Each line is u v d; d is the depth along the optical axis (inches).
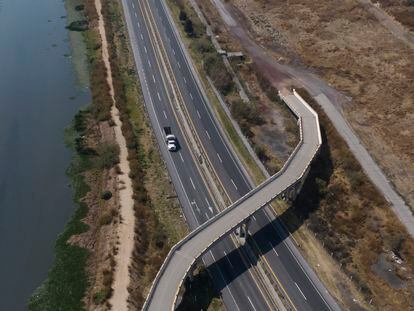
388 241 3442.4
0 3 6742.1
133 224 3435.0
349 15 6451.8
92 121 4530.0
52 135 4389.8
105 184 3816.4
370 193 3818.9
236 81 5093.5
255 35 6003.9
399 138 4446.4
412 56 5634.8
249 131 4377.5
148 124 4458.7
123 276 3070.9
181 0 6771.7
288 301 3038.9
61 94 4960.6
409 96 4980.3
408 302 3063.5
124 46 5674.2
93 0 6663.4
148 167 3978.8
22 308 2972.4
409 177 4047.7
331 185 3887.8
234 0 6815.9
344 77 5275.6
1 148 4234.7
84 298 3004.4
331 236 3467.0
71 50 5708.7
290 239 3459.6
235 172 4010.8
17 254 3304.6
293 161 3831.2
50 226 3516.2
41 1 6811.0
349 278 3198.8
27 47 5757.9
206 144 4276.6
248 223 3351.4
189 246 3058.6
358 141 4379.9
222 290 3070.9
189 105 4739.2
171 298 2770.7
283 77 5226.4
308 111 4557.1
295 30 6136.8
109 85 4972.9
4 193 3786.9
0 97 4891.7
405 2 6702.8
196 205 3673.7
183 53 5585.6
